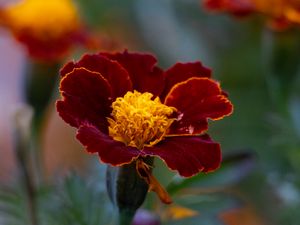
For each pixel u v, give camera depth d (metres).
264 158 0.42
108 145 0.23
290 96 0.38
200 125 0.25
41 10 0.40
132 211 0.24
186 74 0.26
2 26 0.40
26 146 0.31
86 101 0.24
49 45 0.39
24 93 0.37
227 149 0.47
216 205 0.31
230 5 0.37
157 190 0.23
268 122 0.43
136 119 0.24
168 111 0.25
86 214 0.29
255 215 0.43
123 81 0.25
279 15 0.36
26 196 0.31
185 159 0.23
